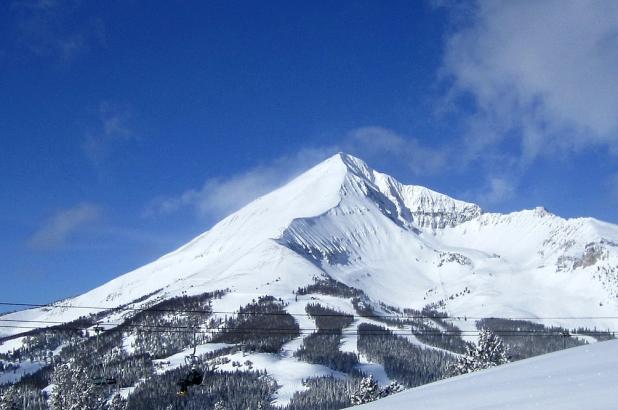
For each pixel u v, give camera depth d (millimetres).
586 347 29000
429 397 24797
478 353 106812
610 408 16562
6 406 136625
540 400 19188
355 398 109625
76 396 107000
